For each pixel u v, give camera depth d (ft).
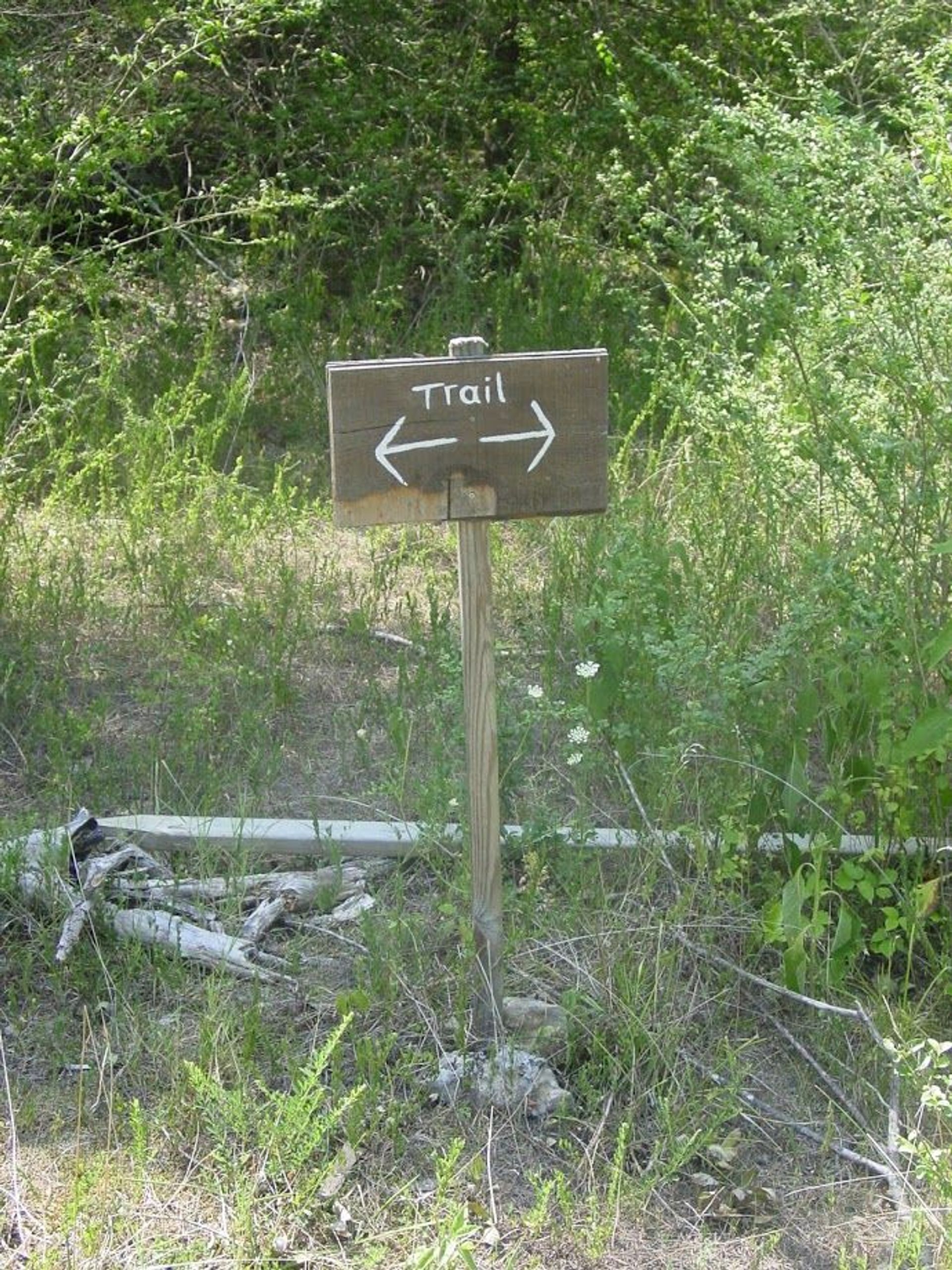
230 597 17.78
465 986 10.91
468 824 12.24
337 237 26.89
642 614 14.20
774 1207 9.75
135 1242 9.08
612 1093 10.34
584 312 25.76
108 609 17.06
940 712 11.55
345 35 27.89
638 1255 9.31
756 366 18.47
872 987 11.75
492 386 9.87
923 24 26.50
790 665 13.75
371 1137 9.93
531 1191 9.69
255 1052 10.59
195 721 14.14
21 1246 9.02
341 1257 9.06
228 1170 9.46
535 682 15.43
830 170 14.14
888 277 13.37
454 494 9.98
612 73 27.63
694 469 19.27
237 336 25.86
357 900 12.37
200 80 27.76
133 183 27.37
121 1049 10.63
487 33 29.50
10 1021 10.94
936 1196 9.70
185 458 20.53
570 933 11.77
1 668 15.53
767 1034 11.25
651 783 13.12
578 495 10.14
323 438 22.94
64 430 20.94
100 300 24.43
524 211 29.07
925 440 13.12
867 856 11.76
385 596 17.85
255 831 12.98
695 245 16.88
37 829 12.89
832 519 15.98
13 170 22.52
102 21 25.04
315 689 15.99
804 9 26.84
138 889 12.14
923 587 13.56
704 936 11.68
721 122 16.71
